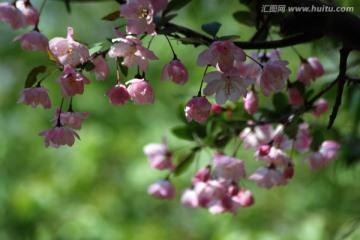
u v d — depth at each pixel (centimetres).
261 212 253
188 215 291
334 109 116
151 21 112
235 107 134
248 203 133
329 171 240
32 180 266
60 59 113
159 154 141
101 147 273
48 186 258
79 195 262
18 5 119
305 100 132
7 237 253
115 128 289
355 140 160
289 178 129
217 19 239
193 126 136
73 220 251
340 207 245
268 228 240
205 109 115
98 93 291
